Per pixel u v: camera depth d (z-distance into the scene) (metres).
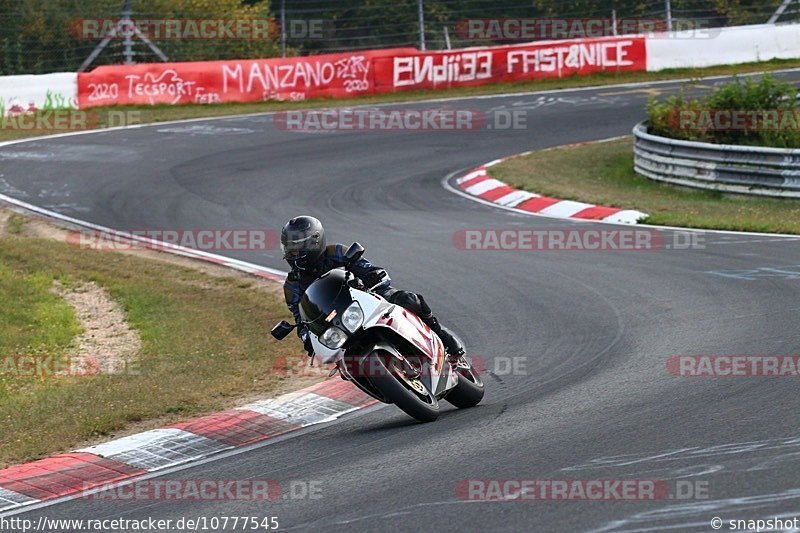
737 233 53.88
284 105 109.44
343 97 114.00
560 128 94.81
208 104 109.19
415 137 91.75
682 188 70.06
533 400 28.56
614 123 96.12
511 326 38.44
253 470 24.56
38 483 25.16
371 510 20.14
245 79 110.31
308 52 134.12
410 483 21.61
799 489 18.72
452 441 24.72
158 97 107.00
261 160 82.06
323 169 78.94
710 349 31.97
